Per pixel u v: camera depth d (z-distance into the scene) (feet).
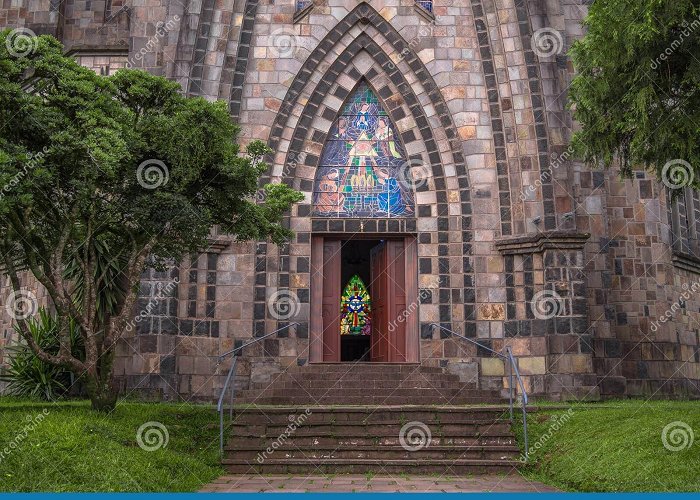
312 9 74.33
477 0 74.13
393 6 74.43
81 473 39.14
